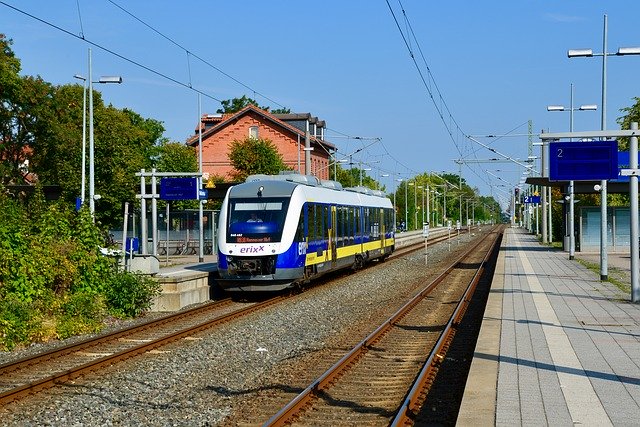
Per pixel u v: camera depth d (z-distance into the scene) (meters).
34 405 11.64
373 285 32.16
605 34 31.73
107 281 22.73
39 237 22.22
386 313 22.94
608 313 19.33
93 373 14.02
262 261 26.72
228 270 26.80
